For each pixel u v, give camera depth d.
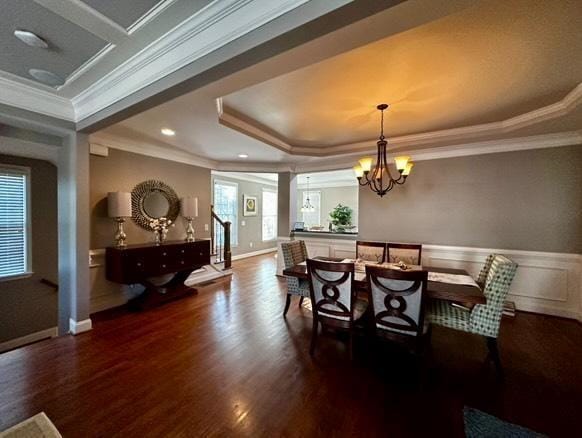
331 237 5.05
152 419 1.67
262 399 1.86
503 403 1.83
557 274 3.40
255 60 1.44
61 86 2.30
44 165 4.16
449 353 2.50
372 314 2.23
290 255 3.38
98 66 1.97
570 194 3.33
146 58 1.80
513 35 1.65
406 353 2.48
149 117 2.80
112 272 3.46
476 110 2.83
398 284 2.05
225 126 3.08
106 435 1.55
